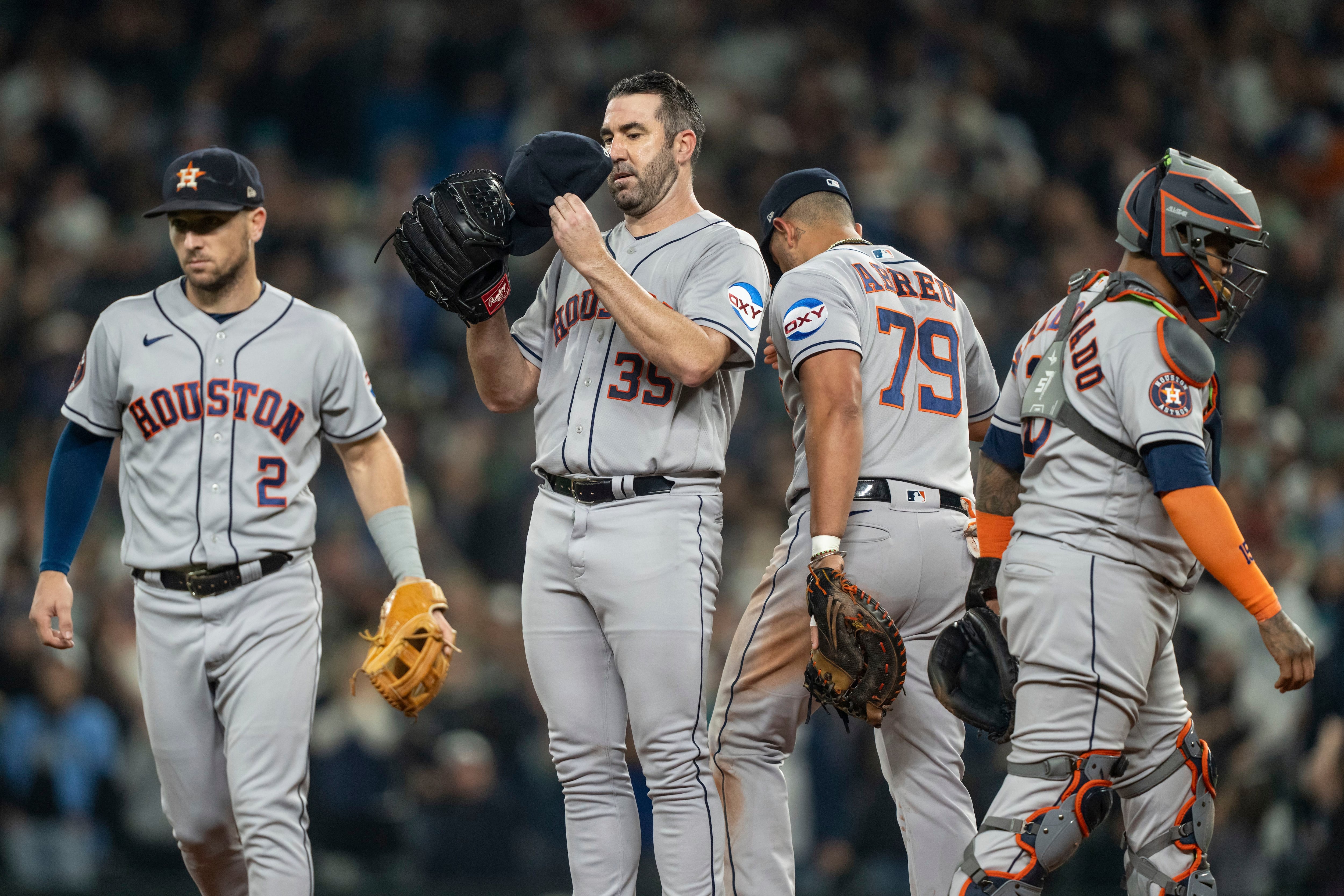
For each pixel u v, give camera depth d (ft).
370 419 52.39
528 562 49.57
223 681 49.47
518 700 105.60
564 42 171.53
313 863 49.78
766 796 49.73
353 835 98.48
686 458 47.60
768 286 49.83
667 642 46.68
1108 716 42.91
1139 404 41.81
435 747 101.81
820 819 99.50
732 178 156.04
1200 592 104.58
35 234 157.99
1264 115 184.55
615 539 47.11
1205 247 43.06
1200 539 41.11
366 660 49.80
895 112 166.09
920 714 50.08
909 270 52.19
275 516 50.11
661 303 46.11
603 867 48.06
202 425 49.75
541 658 48.93
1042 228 159.22
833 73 169.68
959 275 149.28
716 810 47.24
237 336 50.55
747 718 49.75
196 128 168.45
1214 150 173.27
